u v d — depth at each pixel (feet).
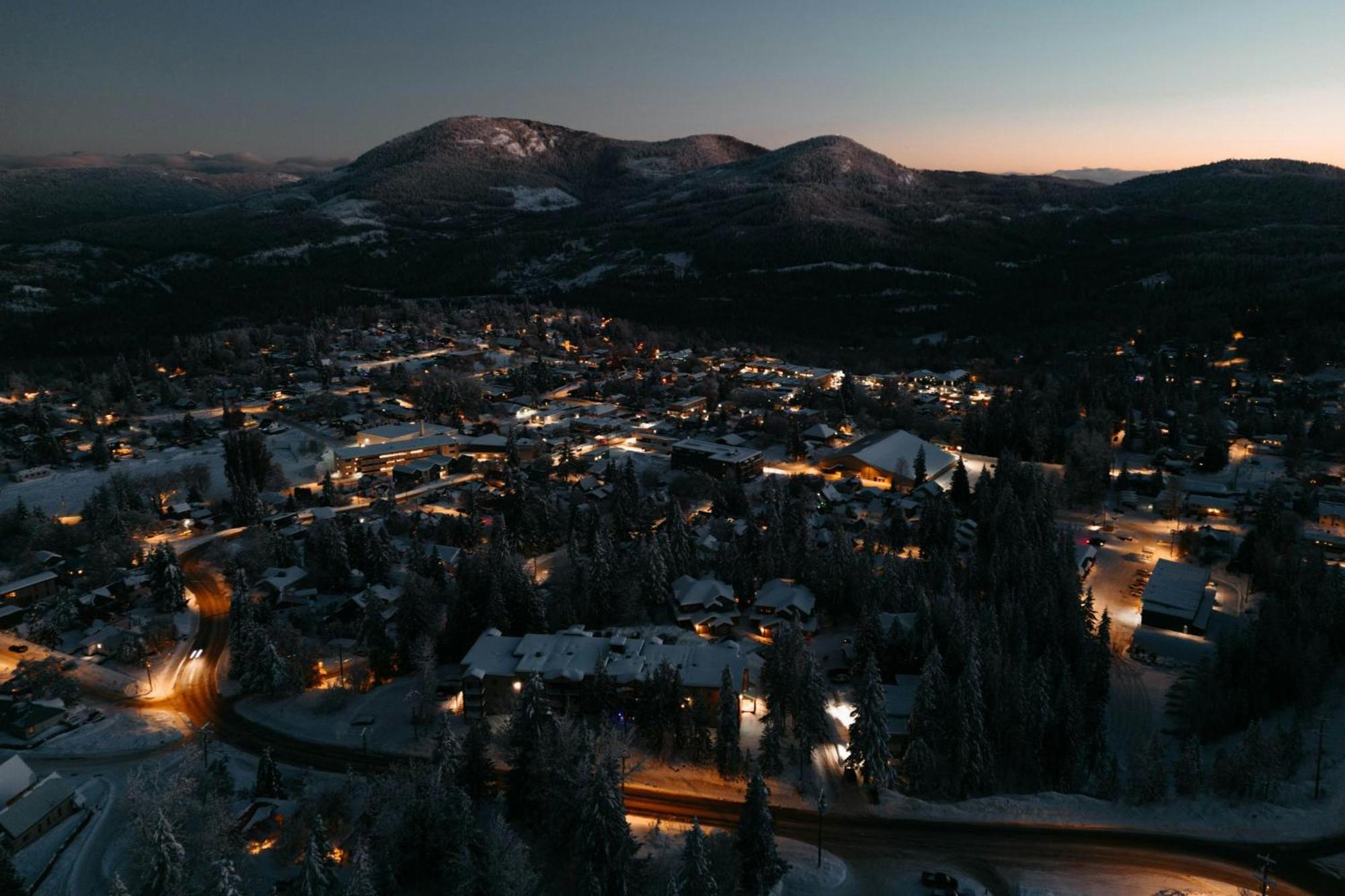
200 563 579.07
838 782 344.49
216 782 313.32
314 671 419.13
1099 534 632.38
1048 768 360.69
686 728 353.10
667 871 278.46
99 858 292.81
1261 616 422.00
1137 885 287.89
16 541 577.84
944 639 421.59
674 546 525.75
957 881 290.76
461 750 326.03
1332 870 292.20
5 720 375.04
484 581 455.63
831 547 513.86
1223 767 333.62
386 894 270.26
